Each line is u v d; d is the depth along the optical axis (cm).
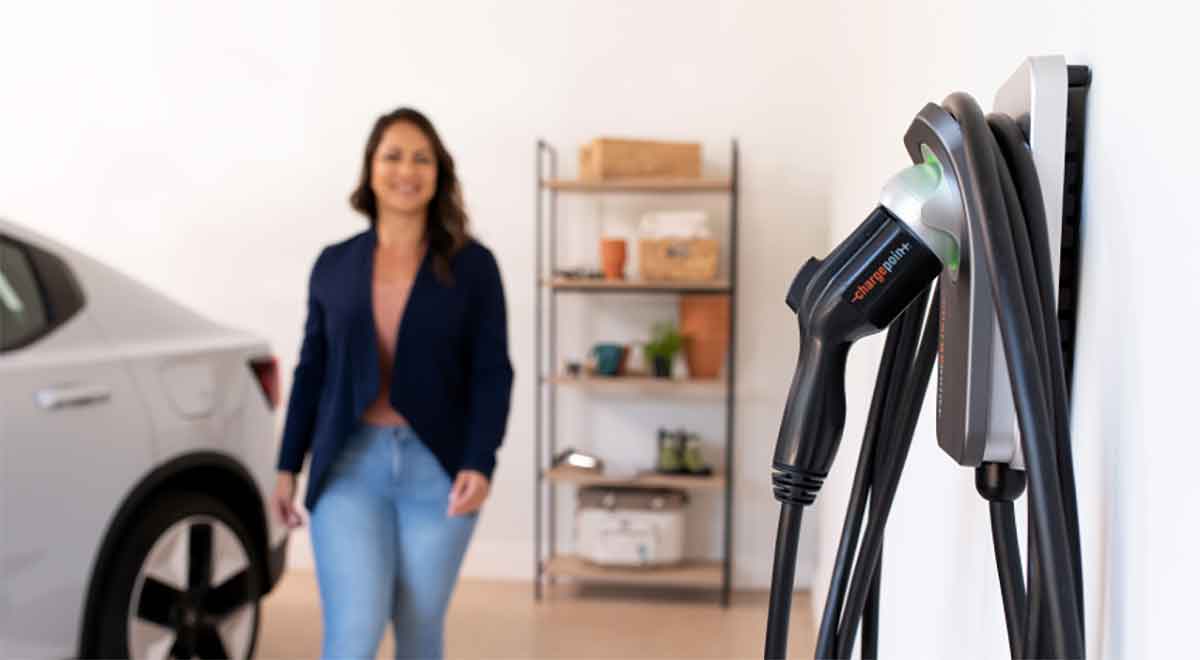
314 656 353
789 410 74
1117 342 63
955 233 68
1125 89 62
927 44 155
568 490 454
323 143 454
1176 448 54
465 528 235
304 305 457
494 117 446
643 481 421
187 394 274
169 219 462
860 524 82
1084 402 71
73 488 236
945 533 119
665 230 416
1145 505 58
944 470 121
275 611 403
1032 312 62
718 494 446
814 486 74
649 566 433
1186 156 53
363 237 240
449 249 235
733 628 393
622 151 413
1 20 464
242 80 456
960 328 70
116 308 267
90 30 461
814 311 73
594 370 435
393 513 233
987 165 64
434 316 230
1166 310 55
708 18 436
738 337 439
